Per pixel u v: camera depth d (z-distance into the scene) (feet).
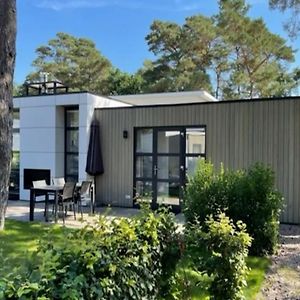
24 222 24.54
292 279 14.08
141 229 8.89
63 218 24.57
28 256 6.64
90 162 33.42
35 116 36.14
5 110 19.44
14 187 37.73
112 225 8.34
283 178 27.14
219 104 29.58
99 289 6.49
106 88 93.86
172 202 31.37
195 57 73.67
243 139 28.60
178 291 9.70
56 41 99.66
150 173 32.53
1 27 19.21
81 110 33.96
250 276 14.26
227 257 9.40
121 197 33.40
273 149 27.55
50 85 42.29
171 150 31.63
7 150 19.66
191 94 44.04
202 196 18.17
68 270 6.33
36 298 5.26
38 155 35.99
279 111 27.37
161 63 77.51
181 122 31.09
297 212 26.61
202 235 9.57
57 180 29.48
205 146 30.09
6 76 19.40
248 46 66.59
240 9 67.10
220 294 9.44
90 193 29.84
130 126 33.17
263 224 17.22
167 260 9.47
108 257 7.15
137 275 7.87
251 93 70.69
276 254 17.40
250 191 17.51
